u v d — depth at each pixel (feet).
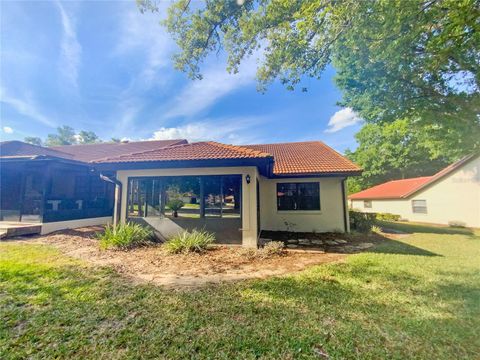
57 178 39.58
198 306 12.34
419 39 19.67
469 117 27.32
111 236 25.94
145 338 9.53
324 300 13.14
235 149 29.14
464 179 52.75
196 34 23.66
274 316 11.35
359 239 32.71
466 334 9.97
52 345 9.05
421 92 28.73
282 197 39.78
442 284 15.67
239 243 26.73
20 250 23.67
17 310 11.66
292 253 24.38
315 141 58.18
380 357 8.56
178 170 28.86
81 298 13.09
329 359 8.48
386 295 13.89
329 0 14.79
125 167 28.71
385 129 116.88
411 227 50.42
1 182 38.24
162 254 23.03
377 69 26.27
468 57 23.77
